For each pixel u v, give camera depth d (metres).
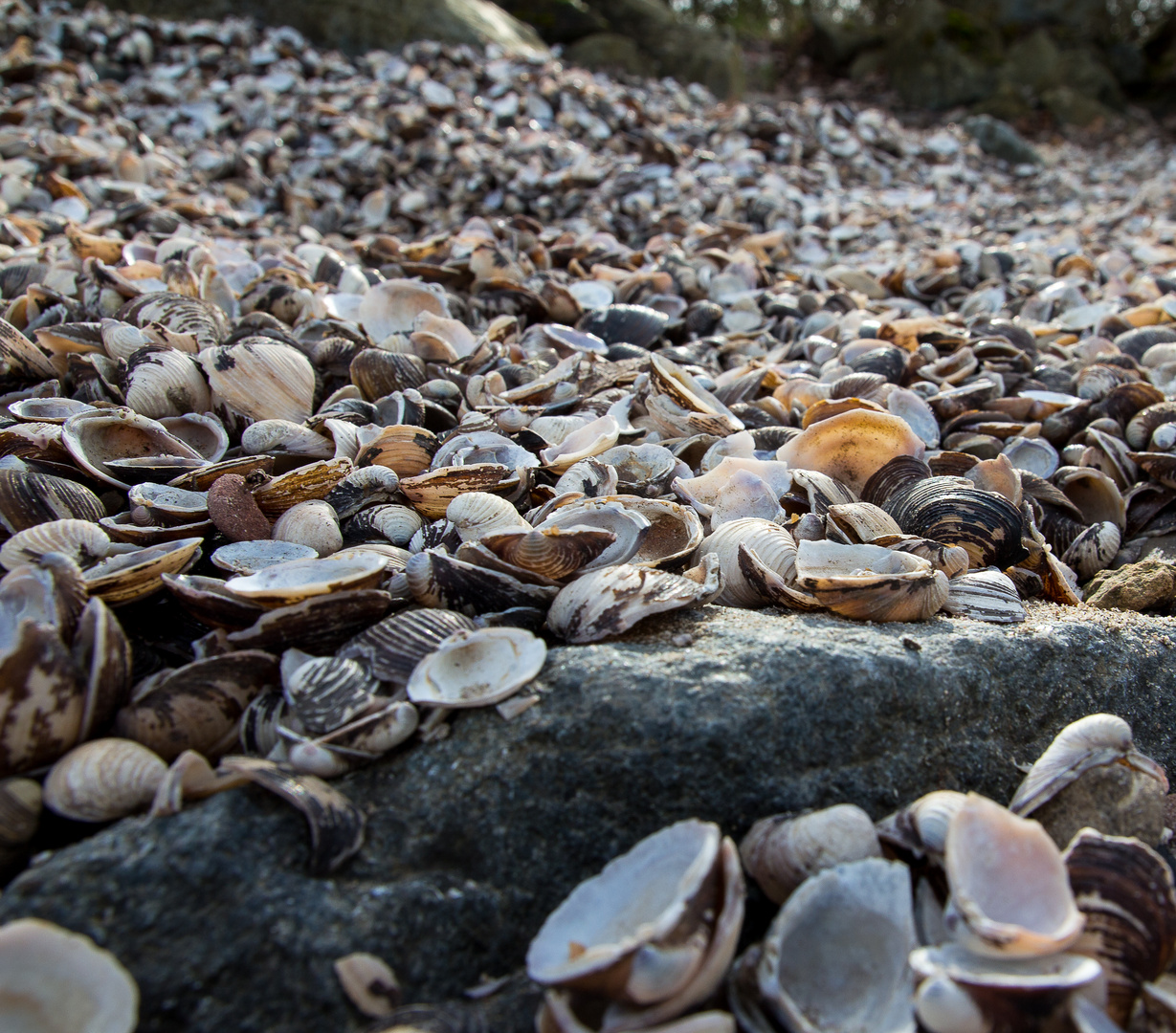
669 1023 0.14
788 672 0.17
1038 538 0.24
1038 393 0.32
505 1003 0.15
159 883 0.15
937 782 0.18
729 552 0.20
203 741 0.17
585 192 0.59
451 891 0.15
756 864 0.16
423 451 0.24
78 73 0.63
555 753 0.16
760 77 1.22
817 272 0.49
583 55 0.97
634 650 0.17
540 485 0.24
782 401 0.30
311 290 0.35
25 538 0.18
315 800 0.15
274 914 0.15
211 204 0.50
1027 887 0.15
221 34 0.76
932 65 1.18
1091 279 0.52
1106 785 0.17
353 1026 0.14
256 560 0.20
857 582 0.19
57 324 0.28
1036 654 0.19
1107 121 1.17
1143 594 0.22
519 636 0.17
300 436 0.24
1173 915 0.15
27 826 0.15
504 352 0.32
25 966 0.14
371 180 0.60
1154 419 0.29
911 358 0.33
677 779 0.16
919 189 0.80
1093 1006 0.14
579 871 0.16
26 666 0.15
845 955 0.15
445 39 0.83
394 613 0.19
